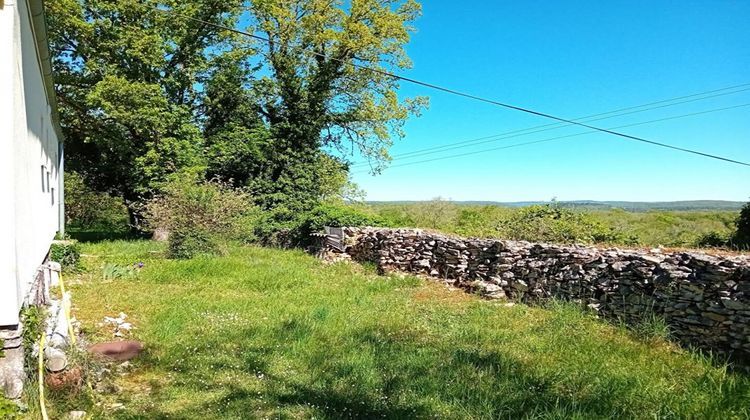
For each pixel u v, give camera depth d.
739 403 4.21
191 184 14.88
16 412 3.78
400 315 7.66
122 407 4.29
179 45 20.77
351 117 23.61
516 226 13.67
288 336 6.30
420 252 12.26
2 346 3.96
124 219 33.50
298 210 20.88
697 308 6.21
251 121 23.12
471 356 5.55
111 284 9.41
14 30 3.93
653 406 4.25
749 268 5.82
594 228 13.31
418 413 4.18
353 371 5.10
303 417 4.14
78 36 18.39
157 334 6.30
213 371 5.16
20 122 4.40
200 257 12.88
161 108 19.05
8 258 3.95
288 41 22.06
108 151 21.50
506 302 9.06
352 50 21.42
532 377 4.89
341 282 10.93
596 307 7.60
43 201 8.03
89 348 5.57
